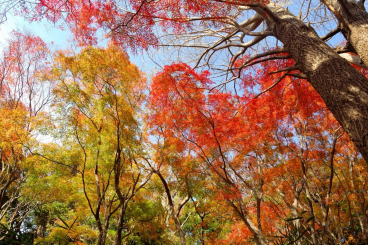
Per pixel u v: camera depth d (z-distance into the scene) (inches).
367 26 171.5
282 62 301.6
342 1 173.3
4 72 376.2
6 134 299.6
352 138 136.6
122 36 236.7
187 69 289.3
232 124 283.6
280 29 203.2
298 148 295.4
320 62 161.2
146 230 362.9
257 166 294.2
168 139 304.7
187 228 584.1
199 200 368.5
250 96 329.7
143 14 215.6
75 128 275.3
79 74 285.7
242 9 243.9
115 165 279.6
